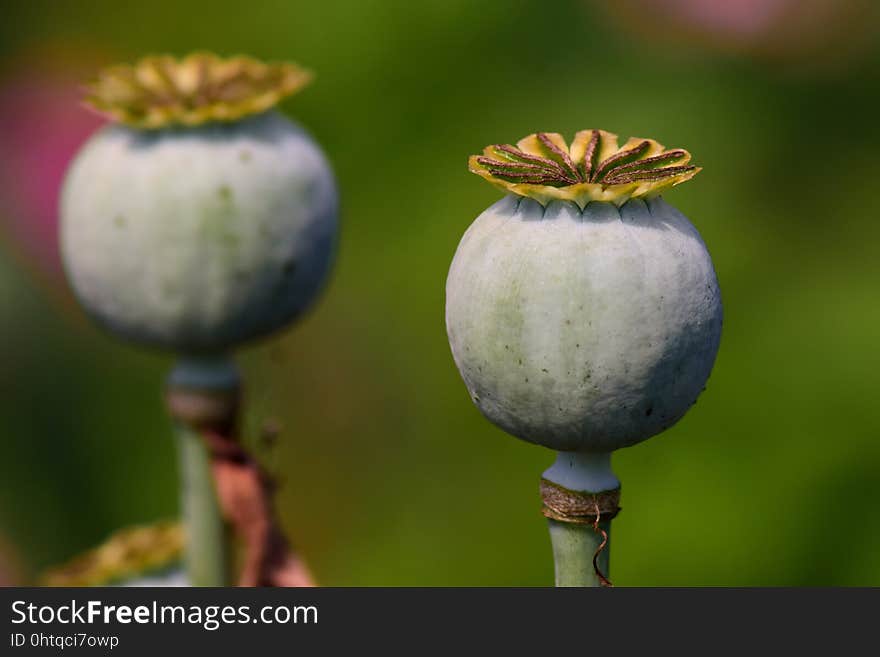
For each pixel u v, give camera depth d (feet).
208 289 1.74
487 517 3.19
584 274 1.51
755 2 3.10
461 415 3.23
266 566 1.78
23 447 3.16
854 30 3.13
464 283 1.54
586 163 1.55
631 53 3.17
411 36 3.22
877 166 3.15
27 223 3.19
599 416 1.53
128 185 1.73
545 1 3.19
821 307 3.07
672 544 2.97
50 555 3.14
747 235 3.10
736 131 3.13
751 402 3.04
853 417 3.00
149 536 1.95
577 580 1.56
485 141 3.19
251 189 1.73
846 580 2.97
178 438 1.81
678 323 1.52
